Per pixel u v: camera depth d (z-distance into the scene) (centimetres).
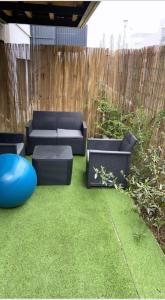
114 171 321
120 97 484
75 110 512
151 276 196
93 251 218
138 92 380
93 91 500
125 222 261
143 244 230
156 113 302
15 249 215
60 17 433
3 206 266
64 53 470
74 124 464
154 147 301
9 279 186
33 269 196
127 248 224
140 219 267
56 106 507
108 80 494
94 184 326
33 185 277
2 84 474
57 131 448
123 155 313
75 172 378
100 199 304
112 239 235
